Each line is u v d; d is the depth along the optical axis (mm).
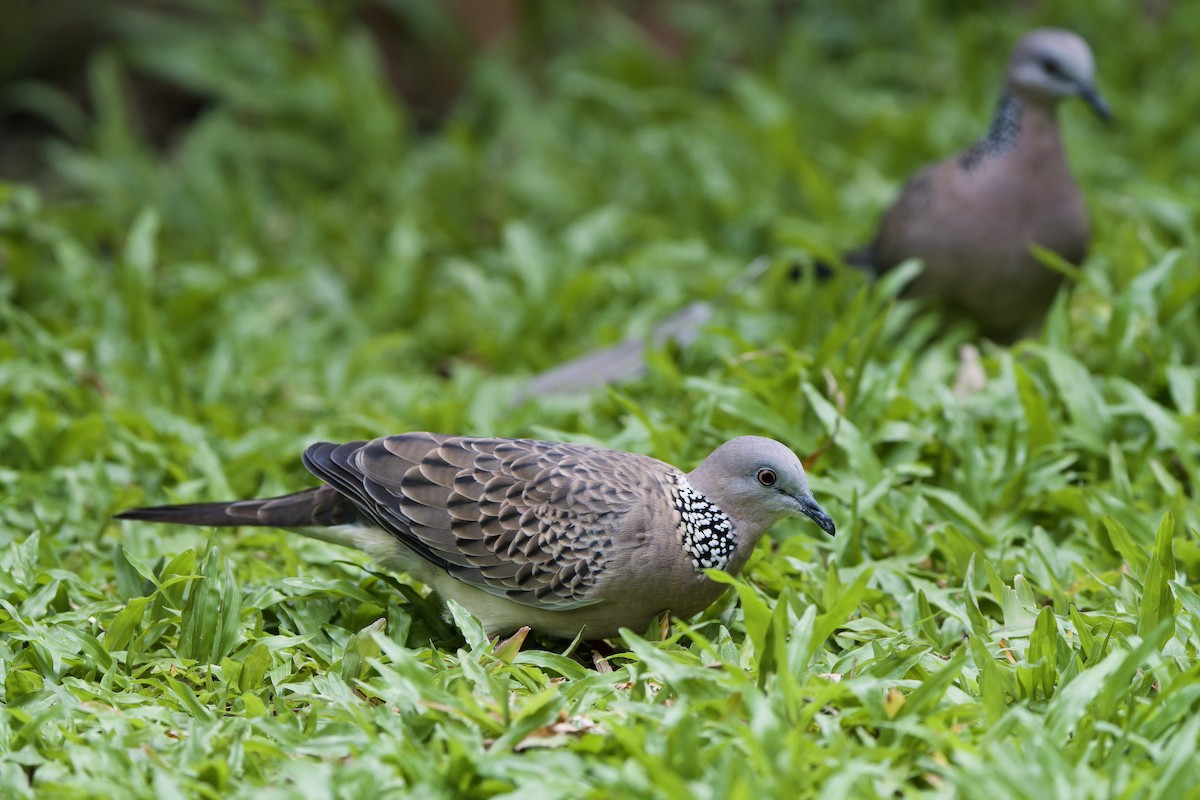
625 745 6480
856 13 20750
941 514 9711
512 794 6188
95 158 18188
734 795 6027
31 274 14305
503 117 18781
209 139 17875
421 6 20328
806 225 15188
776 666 7113
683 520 8125
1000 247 12141
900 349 11516
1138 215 14570
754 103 17797
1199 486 9633
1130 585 8406
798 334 12039
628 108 18359
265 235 16438
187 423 11172
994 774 6156
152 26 20000
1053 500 9625
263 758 6863
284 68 18984
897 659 7547
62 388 11727
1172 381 10586
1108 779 6320
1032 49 11930
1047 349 10719
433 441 8531
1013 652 7875
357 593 8695
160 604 8445
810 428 10398
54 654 7848
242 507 8828
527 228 15164
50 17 20656
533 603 8211
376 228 16531
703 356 12203
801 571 8914
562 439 10117
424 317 14781
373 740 6809
